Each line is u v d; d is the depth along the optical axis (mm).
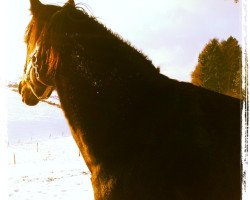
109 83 2230
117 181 2123
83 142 2318
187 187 1979
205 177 1964
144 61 2318
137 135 2131
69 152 32312
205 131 2039
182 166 1995
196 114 2076
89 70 2266
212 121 2072
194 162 1986
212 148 2000
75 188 14875
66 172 20859
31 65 2498
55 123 61594
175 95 2154
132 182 2066
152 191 2021
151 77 2225
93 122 2252
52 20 2352
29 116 66250
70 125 2412
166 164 2018
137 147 2115
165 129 2084
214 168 1966
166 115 2113
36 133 50531
